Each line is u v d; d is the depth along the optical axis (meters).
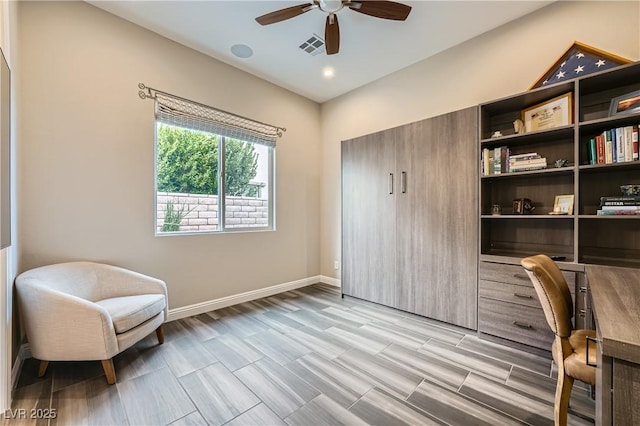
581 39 2.18
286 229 3.83
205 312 2.98
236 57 3.08
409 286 2.86
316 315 2.90
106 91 2.36
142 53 2.57
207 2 2.28
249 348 2.18
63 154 2.15
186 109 2.85
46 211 2.08
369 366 1.93
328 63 3.21
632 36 2.00
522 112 2.41
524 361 1.98
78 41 2.23
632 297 1.03
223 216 3.22
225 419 1.43
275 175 3.71
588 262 1.97
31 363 1.92
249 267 3.41
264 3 2.29
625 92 2.01
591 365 1.10
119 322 1.79
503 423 1.40
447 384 1.72
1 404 1.42
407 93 3.28
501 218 2.52
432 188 2.69
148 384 1.72
